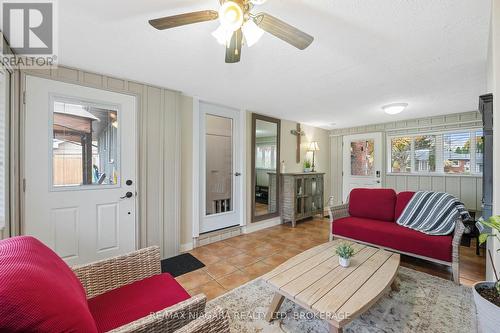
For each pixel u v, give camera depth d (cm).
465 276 225
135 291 123
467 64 204
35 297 61
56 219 208
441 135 418
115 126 240
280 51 182
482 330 113
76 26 149
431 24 146
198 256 279
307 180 454
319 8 131
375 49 179
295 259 188
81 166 222
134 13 136
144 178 259
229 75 232
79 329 66
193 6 132
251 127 388
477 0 125
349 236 285
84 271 123
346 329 153
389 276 159
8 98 179
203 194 325
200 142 323
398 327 155
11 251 80
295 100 322
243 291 199
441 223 245
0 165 169
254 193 390
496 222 110
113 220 239
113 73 229
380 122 479
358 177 521
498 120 130
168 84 262
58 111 209
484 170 169
